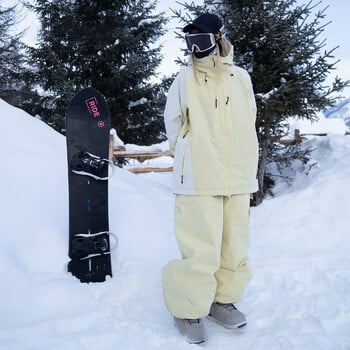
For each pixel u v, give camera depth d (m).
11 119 3.36
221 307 1.87
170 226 3.12
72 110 2.36
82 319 1.86
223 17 4.30
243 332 1.84
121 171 4.32
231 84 1.76
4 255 2.22
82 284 2.23
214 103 1.71
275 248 2.91
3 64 12.58
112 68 10.27
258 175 4.50
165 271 1.82
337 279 2.33
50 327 1.77
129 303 2.08
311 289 2.27
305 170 4.55
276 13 4.05
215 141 1.70
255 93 4.29
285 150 5.05
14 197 2.61
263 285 2.33
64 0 10.50
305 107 4.30
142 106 10.80
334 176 3.75
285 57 4.20
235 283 1.84
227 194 1.70
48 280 2.13
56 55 10.20
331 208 3.32
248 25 4.12
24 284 2.07
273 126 4.64
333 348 1.68
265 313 2.00
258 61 4.37
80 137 2.36
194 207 1.70
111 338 1.71
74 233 2.31
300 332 1.81
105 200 2.38
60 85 9.87
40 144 3.27
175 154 1.79
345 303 2.07
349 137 4.79
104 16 10.48
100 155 2.40
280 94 4.05
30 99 11.06
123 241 2.70
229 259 1.82
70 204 2.31
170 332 1.83
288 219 3.34
